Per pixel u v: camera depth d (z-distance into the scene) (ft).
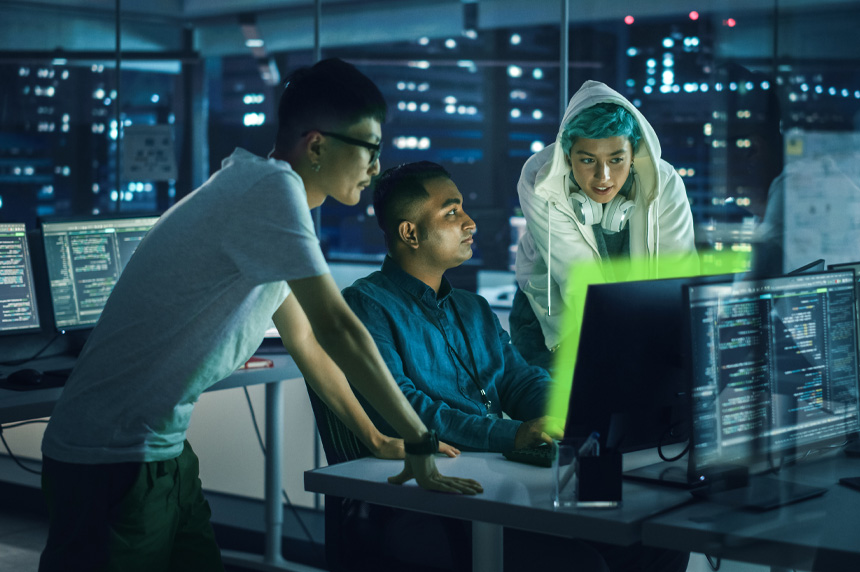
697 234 9.30
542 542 5.86
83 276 9.06
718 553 3.93
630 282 4.86
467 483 4.58
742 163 9.46
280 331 5.42
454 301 6.33
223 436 11.40
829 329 5.24
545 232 7.02
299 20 19.39
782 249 9.23
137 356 4.58
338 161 4.65
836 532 4.02
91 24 19.03
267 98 19.48
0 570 9.99
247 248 4.41
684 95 18.13
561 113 9.25
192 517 5.19
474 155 20.56
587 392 4.77
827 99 14.67
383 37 19.36
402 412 4.54
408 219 5.96
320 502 10.79
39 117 19.25
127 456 4.57
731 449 4.67
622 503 4.40
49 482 4.71
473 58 20.10
